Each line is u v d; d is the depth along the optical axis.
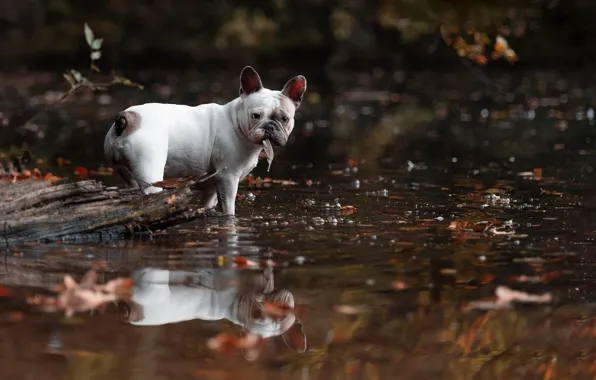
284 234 8.05
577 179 11.75
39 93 26.22
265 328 5.57
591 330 5.65
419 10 20.33
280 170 12.78
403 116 21.42
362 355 5.18
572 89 27.09
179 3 35.78
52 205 7.65
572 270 6.93
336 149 15.52
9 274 6.52
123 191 7.94
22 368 4.80
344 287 6.41
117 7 35.06
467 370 5.02
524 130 18.19
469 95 26.33
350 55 34.78
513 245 7.73
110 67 33.22
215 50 34.31
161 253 7.25
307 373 4.91
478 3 18.42
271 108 8.05
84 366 4.86
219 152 8.33
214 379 4.77
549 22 33.31
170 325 5.57
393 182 11.55
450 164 13.46
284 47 34.81
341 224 8.57
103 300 5.99
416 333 5.56
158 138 8.01
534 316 5.91
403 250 7.51
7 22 34.84
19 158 12.32
